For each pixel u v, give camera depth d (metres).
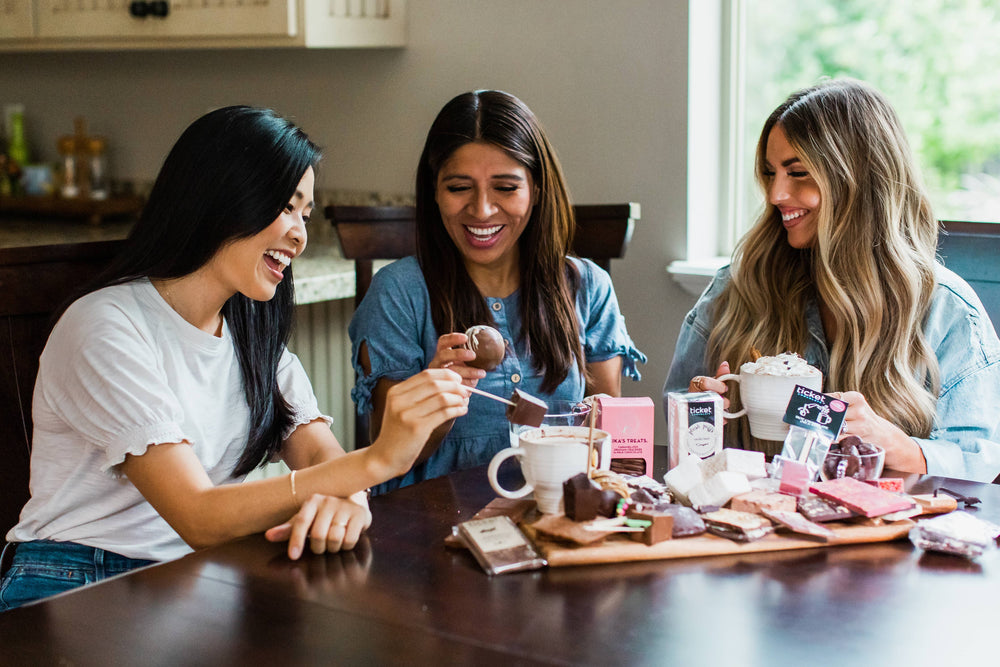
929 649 0.90
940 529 1.14
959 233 1.98
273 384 1.51
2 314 1.58
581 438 1.26
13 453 1.62
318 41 2.66
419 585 1.04
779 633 0.93
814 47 2.52
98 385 1.27
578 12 2.59
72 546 1.37
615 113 2.58
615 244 2.08
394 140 2.98
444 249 1.73
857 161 1.64
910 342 1.67
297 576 1.07
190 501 1.21
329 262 2.75
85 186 3.51
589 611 0.98
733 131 2.55
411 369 1.72
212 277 1.38
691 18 2.43
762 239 1.78
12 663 0.89
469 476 1.42
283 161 1.34
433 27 2.83
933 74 2.39
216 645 0.92
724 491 1.22
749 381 1.47
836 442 1.39
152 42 2.92
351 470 1.19
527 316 1.73
